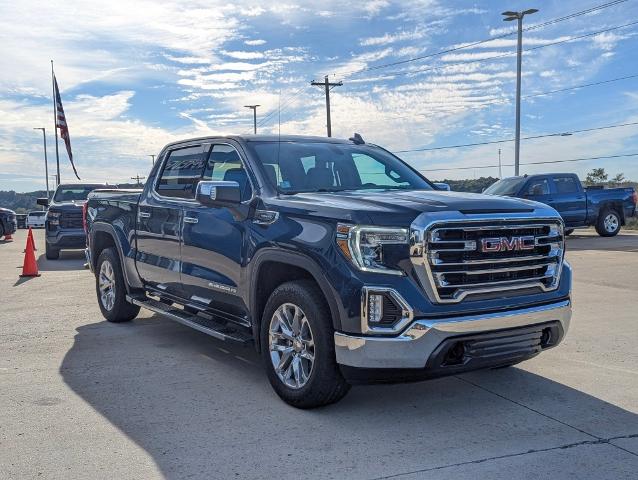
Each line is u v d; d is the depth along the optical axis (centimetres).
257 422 448
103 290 805
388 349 420
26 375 564
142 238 702
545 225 472
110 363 602
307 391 460
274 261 491
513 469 369
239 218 536
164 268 654
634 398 493
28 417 459
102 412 469
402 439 416
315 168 574
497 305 444
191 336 715
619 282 1062
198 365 595
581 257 1442
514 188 1956
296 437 420
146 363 602
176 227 629
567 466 372
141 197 716
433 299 425
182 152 667
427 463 378
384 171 612
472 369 450
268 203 514
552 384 529
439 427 437
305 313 460
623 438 414
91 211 828
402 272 425
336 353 438
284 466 376
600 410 467
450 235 432
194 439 418
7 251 1881
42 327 764
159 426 441
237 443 411
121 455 393
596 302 889
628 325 742
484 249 439
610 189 2097
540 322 462
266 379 552
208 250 575
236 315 560
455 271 430
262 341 502
